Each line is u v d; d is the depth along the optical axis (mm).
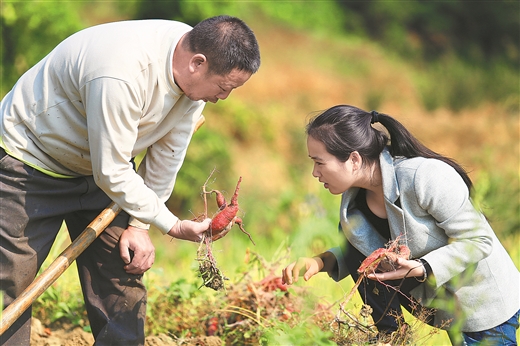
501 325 5309
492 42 36188
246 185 17797
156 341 6129
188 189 16203
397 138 5164
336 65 29422
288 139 21672
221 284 5227
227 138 19641
